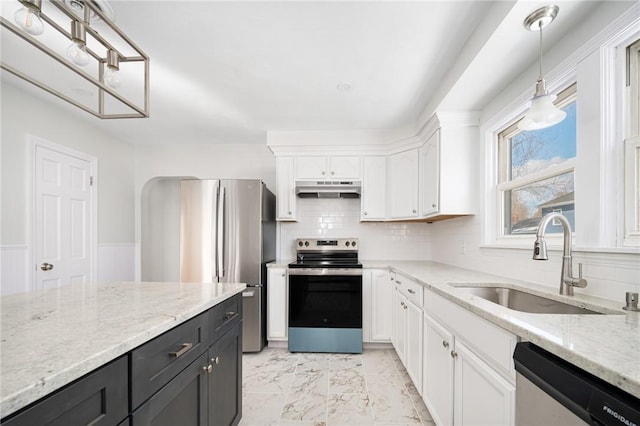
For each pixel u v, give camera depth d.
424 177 2.67
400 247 3.43
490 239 2.13
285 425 1.71
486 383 1.06
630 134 1.16
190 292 1.41
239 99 2.40
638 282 1.05
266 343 2.97
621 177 1.17
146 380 0.84
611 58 1.20
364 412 1.83
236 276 2.81
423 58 1.82
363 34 1.59
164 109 2.61
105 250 3.19
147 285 1.61
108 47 1.22
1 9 1.44
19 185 2.29
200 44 1.68
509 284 1.61
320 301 2.79
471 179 2.27
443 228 2.95
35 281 2.39
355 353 2.75
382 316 2.81
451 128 2.29
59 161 2.64
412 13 1.42
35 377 0.55
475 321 1.14
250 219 2.84
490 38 1.40
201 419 1.17
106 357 0.69
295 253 3.48
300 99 2.40
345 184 3.11
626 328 0.81
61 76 2.07
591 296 1.22
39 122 2.45
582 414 0.61
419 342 1.85
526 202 1.86
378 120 2.83
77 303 1.18
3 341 0.74
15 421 0.51
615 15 1.13
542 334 0.76
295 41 1.65
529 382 0.81
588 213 1.26
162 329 0.90
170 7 1.38
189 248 2.85
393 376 2.30
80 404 0.63
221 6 1.38
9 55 1.81
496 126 2.04
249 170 3.71
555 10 1.21
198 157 3.71
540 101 1.17
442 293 1.44
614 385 0.56
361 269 2.78
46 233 2.50
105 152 3.21
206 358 1.22
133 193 3.65
